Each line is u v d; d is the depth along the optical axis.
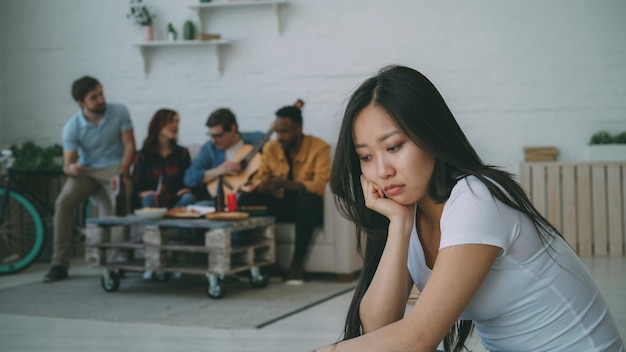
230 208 3.98
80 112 4.63
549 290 1.08
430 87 1.05
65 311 3.51
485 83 5.35
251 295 3.87
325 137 5.55
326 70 5.54
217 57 5.69
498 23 5.32
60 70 5.99
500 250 1.03
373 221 1.22
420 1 5.39
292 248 4.46
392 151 1.06
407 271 1.17
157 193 4.35
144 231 3.92
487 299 1.09
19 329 3.14
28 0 6.04
